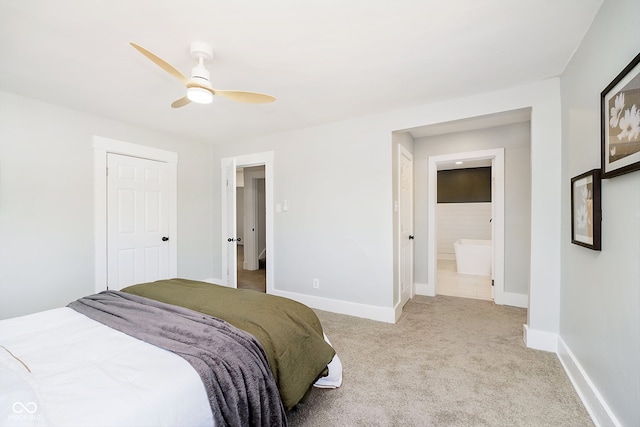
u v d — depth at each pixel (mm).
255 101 1968
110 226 3234
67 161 2883
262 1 1412
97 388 926
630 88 1210
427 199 4098
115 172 3281
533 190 2352
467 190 7016
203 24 1592
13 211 2555
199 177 4250
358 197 3201
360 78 2252
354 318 3141
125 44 1783
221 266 4305
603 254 1503
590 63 1675
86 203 3023
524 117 3281
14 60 1972
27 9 1457
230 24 1592
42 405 836
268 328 1474
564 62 2043
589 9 1515
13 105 2539
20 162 2588
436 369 2074
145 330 1360
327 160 3393
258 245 6227
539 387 1854
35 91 2480
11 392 893
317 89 2447
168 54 1891
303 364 1487
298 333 1542
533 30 1680
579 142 1873
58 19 1542
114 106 2830
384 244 3061
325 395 1776
